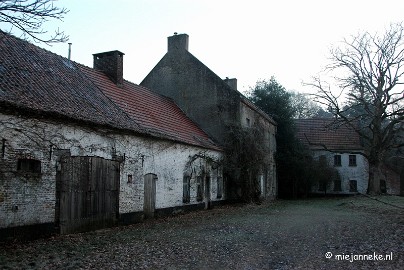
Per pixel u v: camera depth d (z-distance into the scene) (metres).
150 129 19.94
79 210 14.80
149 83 31.62
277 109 42.31
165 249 11.38
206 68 30.06
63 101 15.31
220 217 20.91
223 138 29.20
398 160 49.44
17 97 12.88
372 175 37.50
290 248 11.55
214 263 9.60
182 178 22.97
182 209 22.81
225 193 29.36
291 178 43.00
